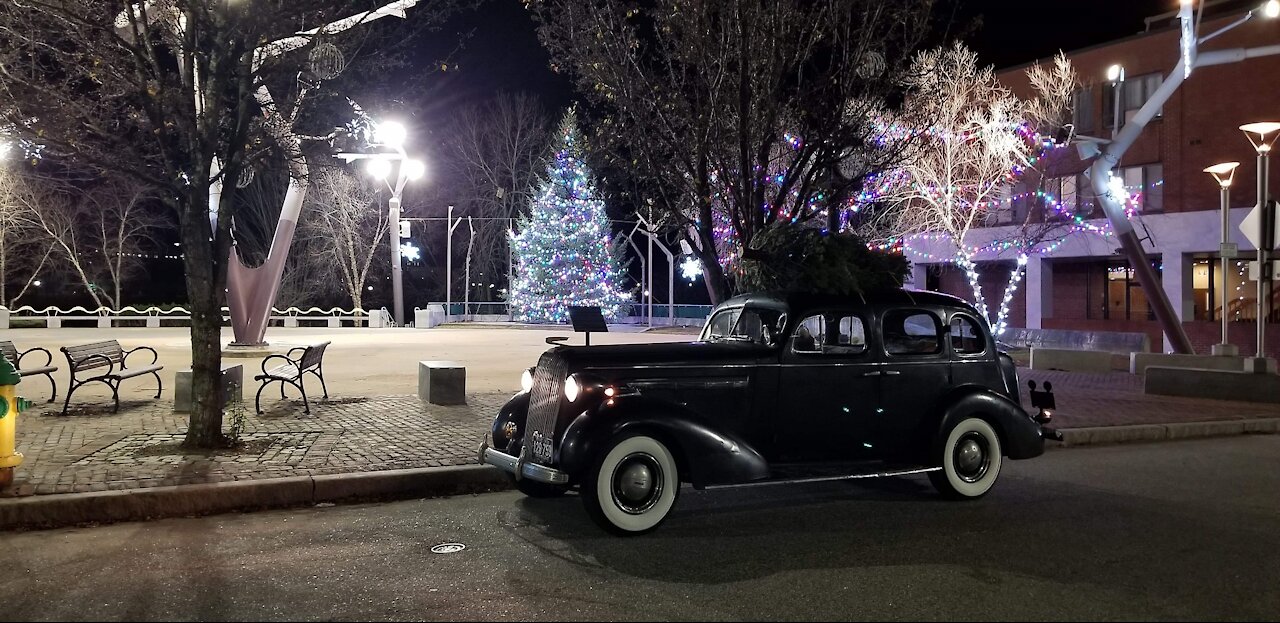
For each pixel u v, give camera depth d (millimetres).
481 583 5504
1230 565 5984
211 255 9102
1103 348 23734
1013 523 7156
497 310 47688
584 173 41500
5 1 8297
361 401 12953
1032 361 21141
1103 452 10836
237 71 9117
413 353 22969
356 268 43656
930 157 23938
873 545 6461
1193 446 11336
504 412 7691
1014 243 27469
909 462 7871
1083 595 5336
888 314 7883
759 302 7922
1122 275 29891
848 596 5293
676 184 11172
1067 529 6965
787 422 7422
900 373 7816
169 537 6547
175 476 7703
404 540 6508
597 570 5793
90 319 38219
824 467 7445
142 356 20203
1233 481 8992
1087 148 19500
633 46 10969
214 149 8914
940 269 34188
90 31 8742
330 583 5488
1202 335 27344
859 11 10844
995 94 28906
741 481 6762
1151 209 27984
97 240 45594
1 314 35312
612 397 6680
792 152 12008
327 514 7316
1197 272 27984
